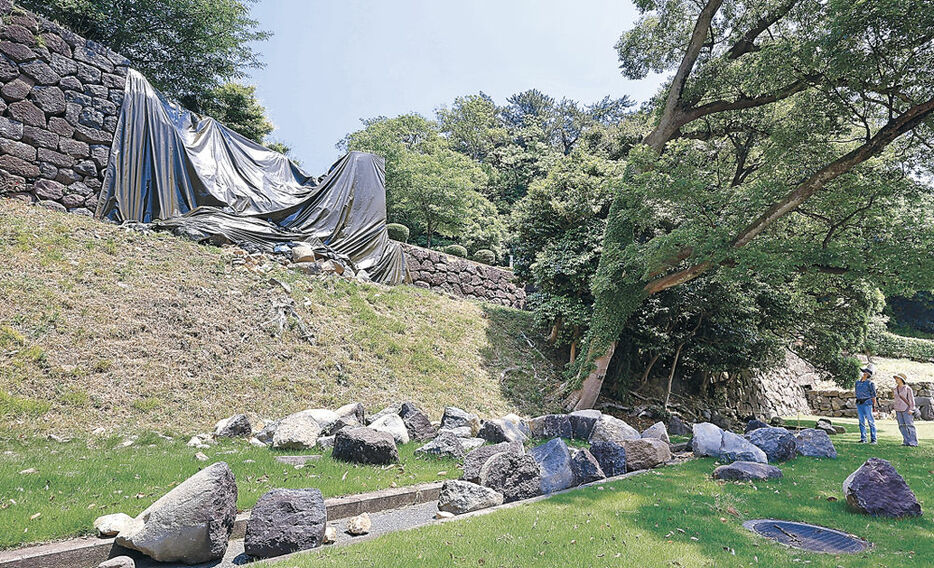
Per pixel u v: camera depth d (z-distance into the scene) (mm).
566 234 14758
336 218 14984
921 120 9648
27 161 10391
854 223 11094
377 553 3424
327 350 10531
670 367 16469
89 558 3346
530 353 15047
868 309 14688
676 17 14859
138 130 11977
